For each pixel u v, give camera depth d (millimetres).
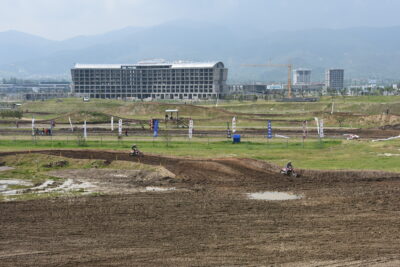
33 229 63156
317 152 127062
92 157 114562
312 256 53719
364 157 116188
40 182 92875
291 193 83250
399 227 63719
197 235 60688
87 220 67125
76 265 51562
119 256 53875
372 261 52375
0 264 51812
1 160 111938
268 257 53406
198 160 109188
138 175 98438
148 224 65250
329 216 68938
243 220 67125
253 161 107125
